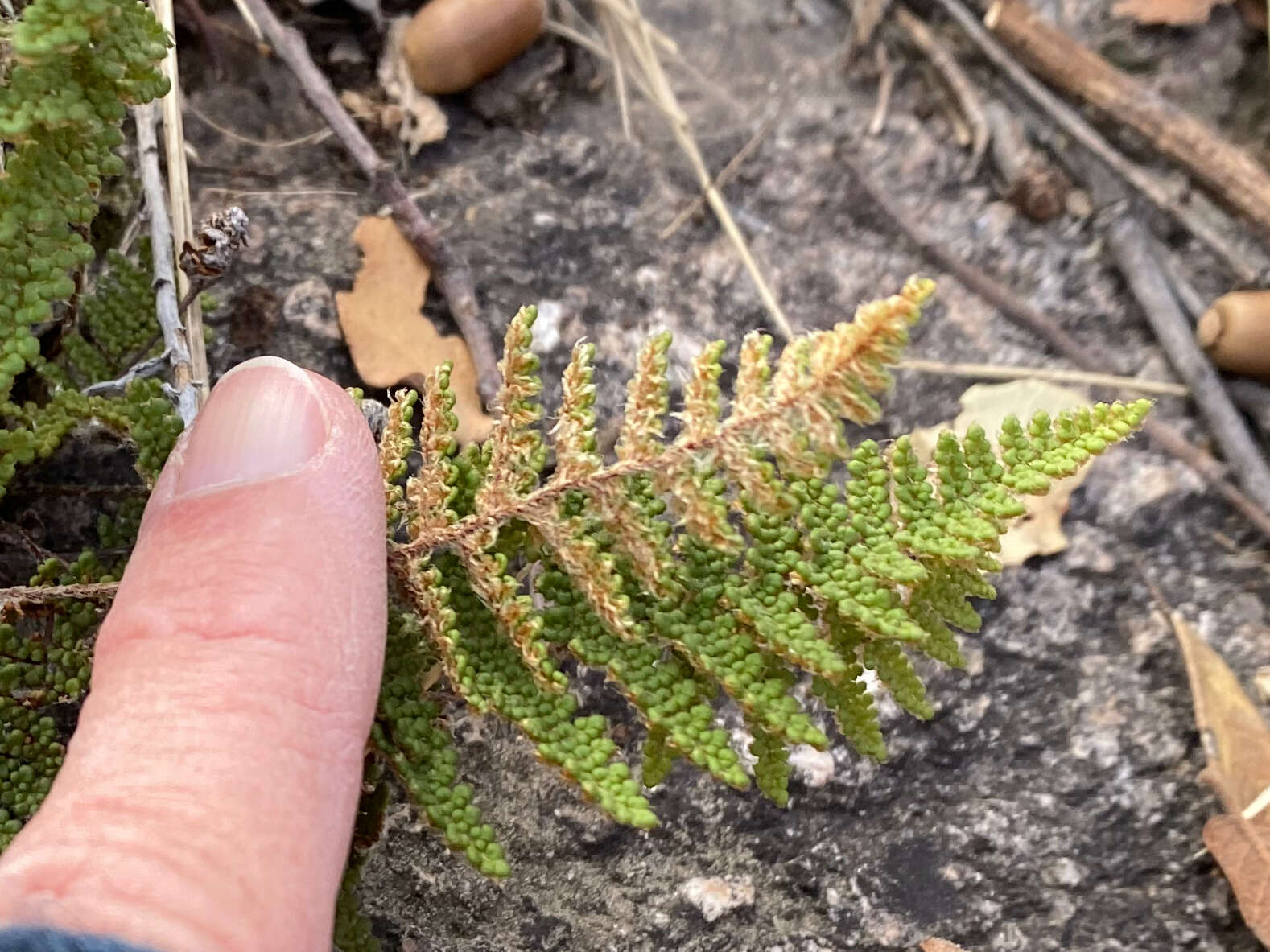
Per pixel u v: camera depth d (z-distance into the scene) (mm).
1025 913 138
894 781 143
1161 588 158
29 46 77
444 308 157
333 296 154
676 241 172
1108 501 163
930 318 174
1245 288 180
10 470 102
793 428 84
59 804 84
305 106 167
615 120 182
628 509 88
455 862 132
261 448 91
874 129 187
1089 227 183
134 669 88
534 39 175
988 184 185
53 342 121
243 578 88
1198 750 148
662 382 87
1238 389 172
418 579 94
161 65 134
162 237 124
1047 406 167
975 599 155
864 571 86
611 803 85
